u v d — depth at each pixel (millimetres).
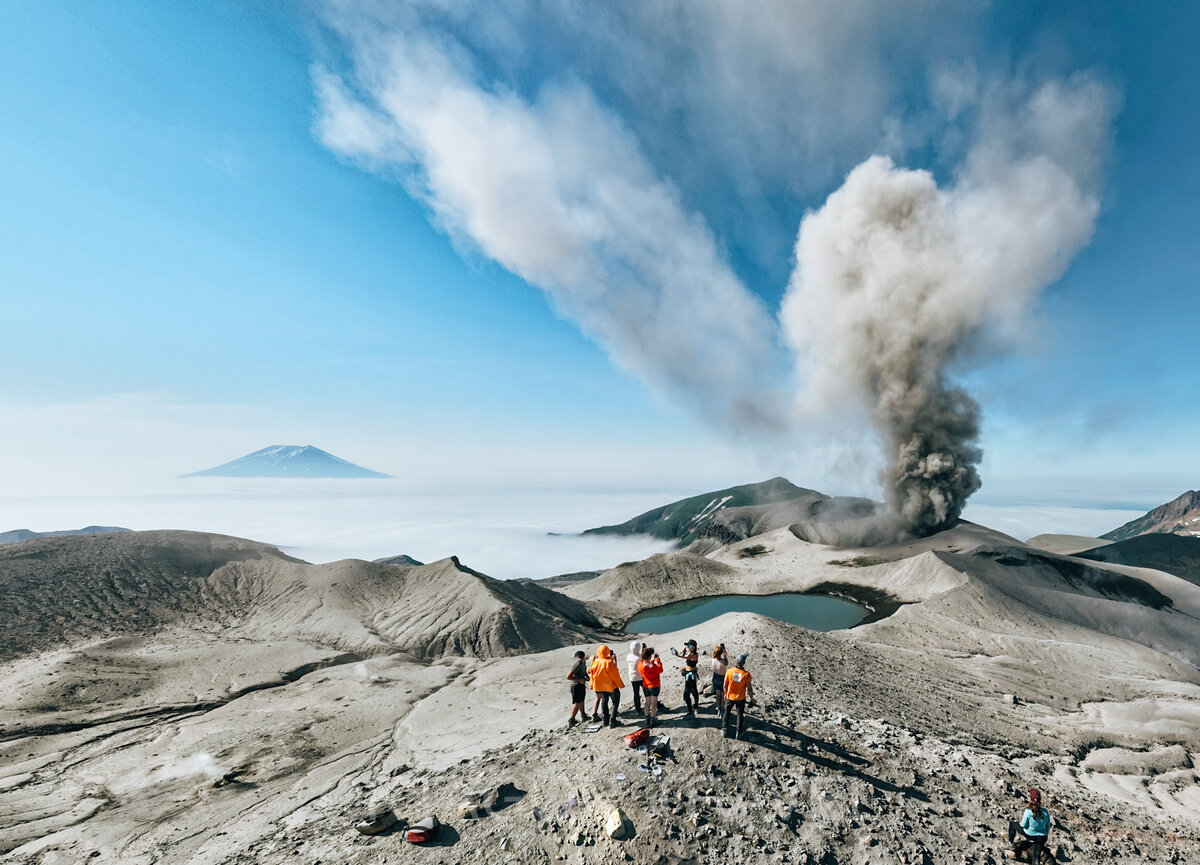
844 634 52375
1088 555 139875
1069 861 11797
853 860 9953
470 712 26172
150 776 23141
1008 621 55250
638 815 10352
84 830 17500
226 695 37969
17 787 22906
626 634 74312
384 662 44531
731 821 10516
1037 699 33812
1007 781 15016
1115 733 28234
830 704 20250
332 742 25594
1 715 33250
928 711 24516
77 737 30109
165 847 15344
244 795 19391
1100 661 45219
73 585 62719
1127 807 16594
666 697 17188
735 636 29797
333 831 12500
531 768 13070
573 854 9695
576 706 15633
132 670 41875
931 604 59219
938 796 12984
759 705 16203
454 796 12523
